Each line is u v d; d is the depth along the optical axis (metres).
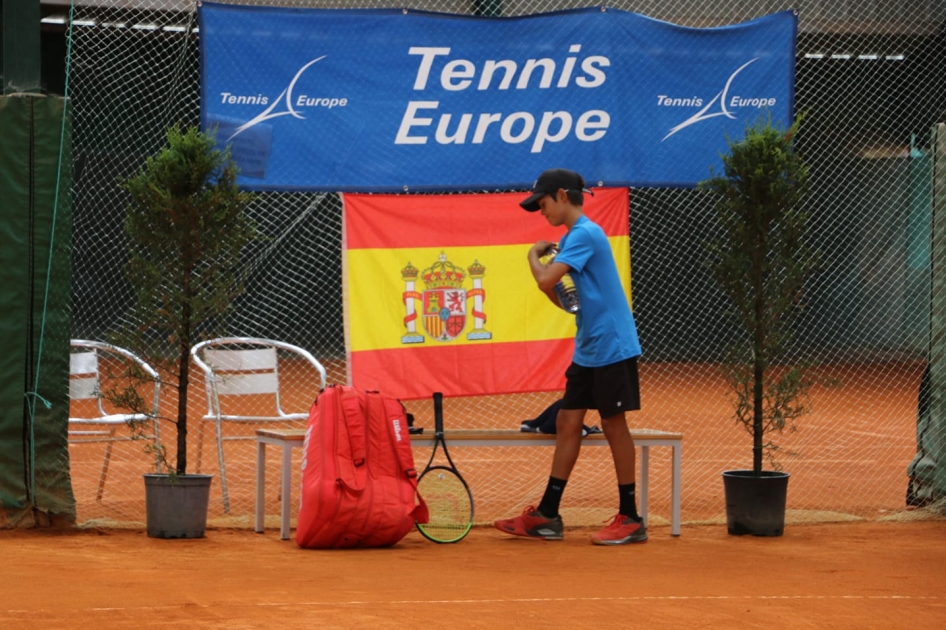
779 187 10.19
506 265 11.20
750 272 10.34
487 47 11.23
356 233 10.89
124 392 9.77
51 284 9.82
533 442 10.09
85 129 23.58
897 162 29.84
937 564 8.80
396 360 10.91
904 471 14.44
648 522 10.77
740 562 8.81
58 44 27.81
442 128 11.16
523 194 11.27
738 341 10.62
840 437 17.70
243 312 28.55
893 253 30.89
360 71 11.01
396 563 8.57
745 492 10.10
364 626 6.43
